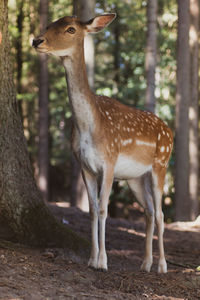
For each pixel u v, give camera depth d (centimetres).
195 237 1354
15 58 2498
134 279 780
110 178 811
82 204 2102
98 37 2911
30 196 894
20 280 662
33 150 2923
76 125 797
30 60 2555
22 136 906
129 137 859
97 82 3003
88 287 698
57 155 3631
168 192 2736
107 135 806
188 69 1841
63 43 767
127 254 1043
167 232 1405
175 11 2506
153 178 927
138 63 2677
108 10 2686
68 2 2633
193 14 2058
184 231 1449
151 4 1756
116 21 2711
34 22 2506
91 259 805
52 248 854
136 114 910
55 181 3647
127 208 3019
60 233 891
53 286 666
